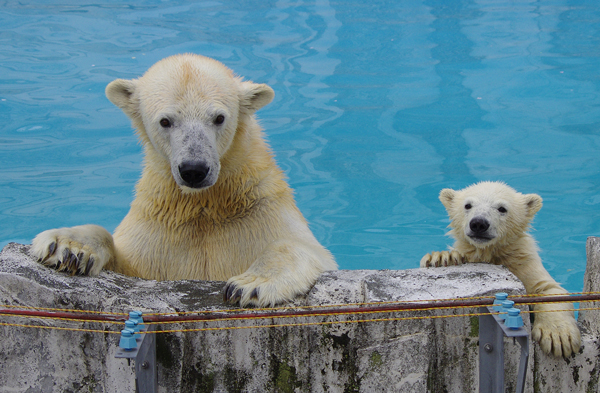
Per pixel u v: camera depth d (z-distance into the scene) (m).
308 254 4.60
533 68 13.42
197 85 4.85
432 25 16.06
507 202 5.80
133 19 16.59
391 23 16.30
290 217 5.19
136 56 13.98
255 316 3.74
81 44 14.73
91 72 13.20
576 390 4.31
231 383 4.09
